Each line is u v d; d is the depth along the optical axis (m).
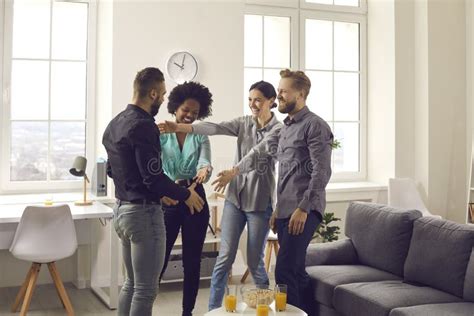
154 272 2.94
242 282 5.27
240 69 5.52
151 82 2.93
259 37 6.11
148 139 2.81
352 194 6.08
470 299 3.14
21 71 5.23
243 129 3.83
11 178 5.24
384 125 6.30
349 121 6.52
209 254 5.11
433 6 6.09
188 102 3.59
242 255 5.58
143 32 5.18
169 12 5.26
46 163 5.33
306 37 6.32
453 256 3.28
